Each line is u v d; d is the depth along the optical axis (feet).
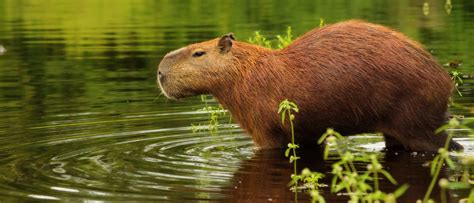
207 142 41.73
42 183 33.65
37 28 91.76
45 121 46.75
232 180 34.06
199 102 52.06
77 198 31.32
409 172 35.12
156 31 86.33
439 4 102.27
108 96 54.24
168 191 32.24
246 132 40.55
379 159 37.86
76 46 77.92
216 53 39.83
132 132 43.80
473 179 33.53
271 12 99.66
